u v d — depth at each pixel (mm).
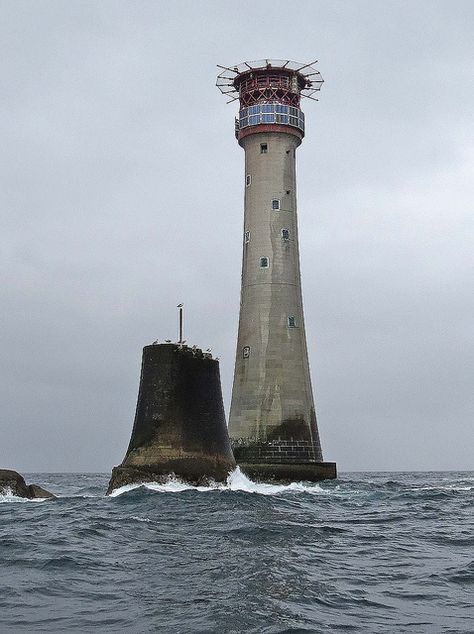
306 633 15906
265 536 29719
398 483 90000
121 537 28969
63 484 106000
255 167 76500
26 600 18562
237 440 71750
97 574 21672
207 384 51125
